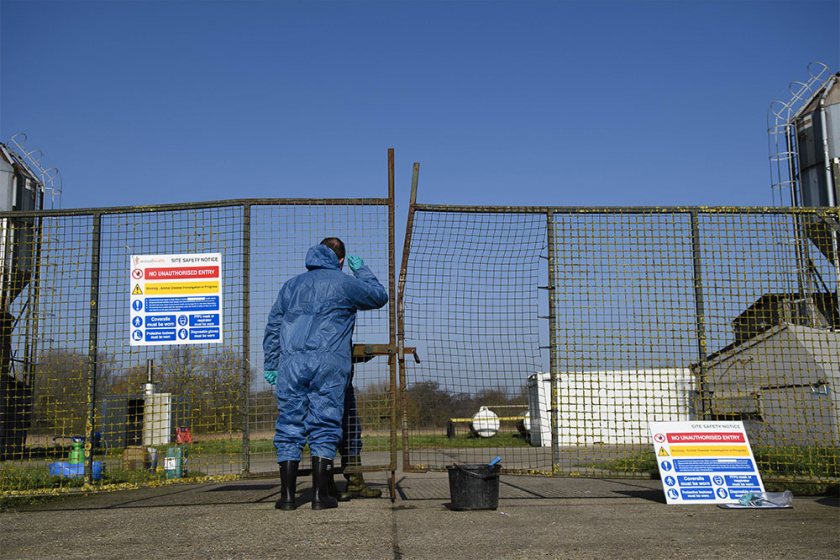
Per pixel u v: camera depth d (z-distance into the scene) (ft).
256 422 21.04
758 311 24.32
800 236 22.82
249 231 21.35
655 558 13.17
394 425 20.54
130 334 21.48
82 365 21.83
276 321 19.90
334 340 19.15
